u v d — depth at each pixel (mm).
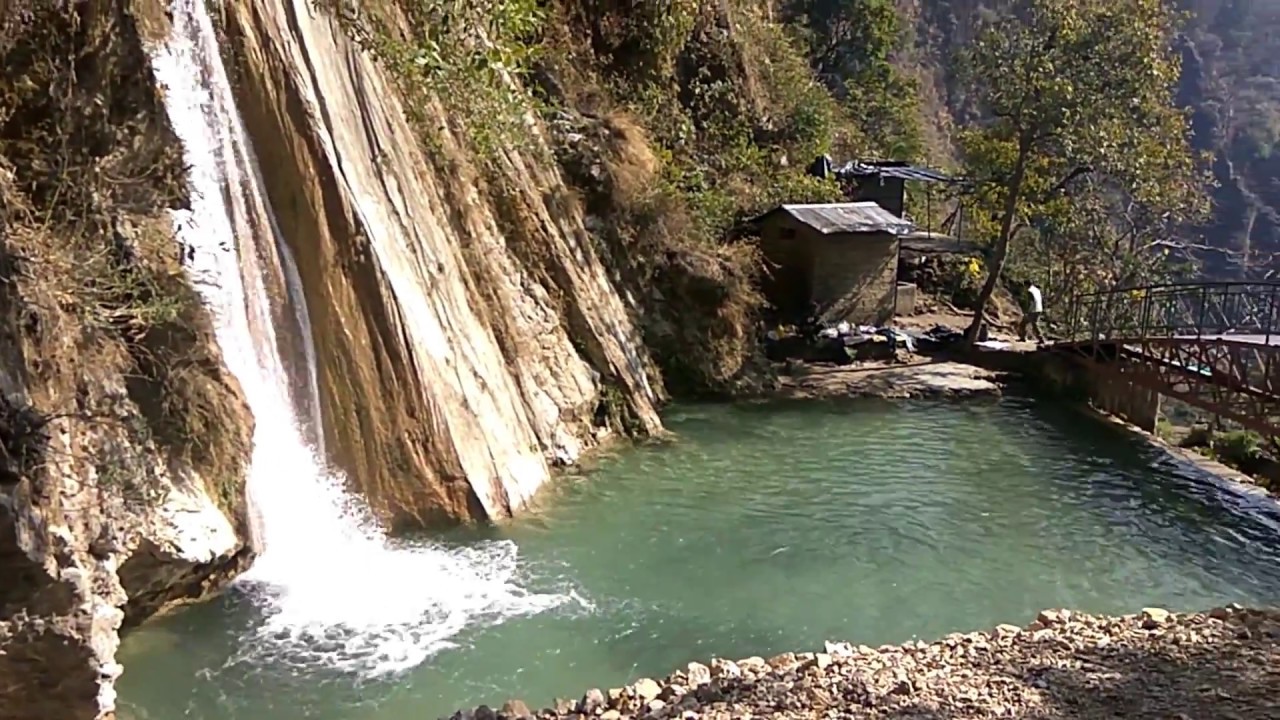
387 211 14891
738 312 24641
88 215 10258
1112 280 35375
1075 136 26938
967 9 75625
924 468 18578
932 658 9375
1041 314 29172
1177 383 20812
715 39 33656
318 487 12820
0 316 7855
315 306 13312
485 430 15297
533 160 20922
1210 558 14742
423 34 15844
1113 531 15734
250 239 12664
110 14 11250
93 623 7965
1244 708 7969
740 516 15578
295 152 13406
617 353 20812
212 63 12719
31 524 7637
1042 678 8703
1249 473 19266
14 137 10094
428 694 9766
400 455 13734
